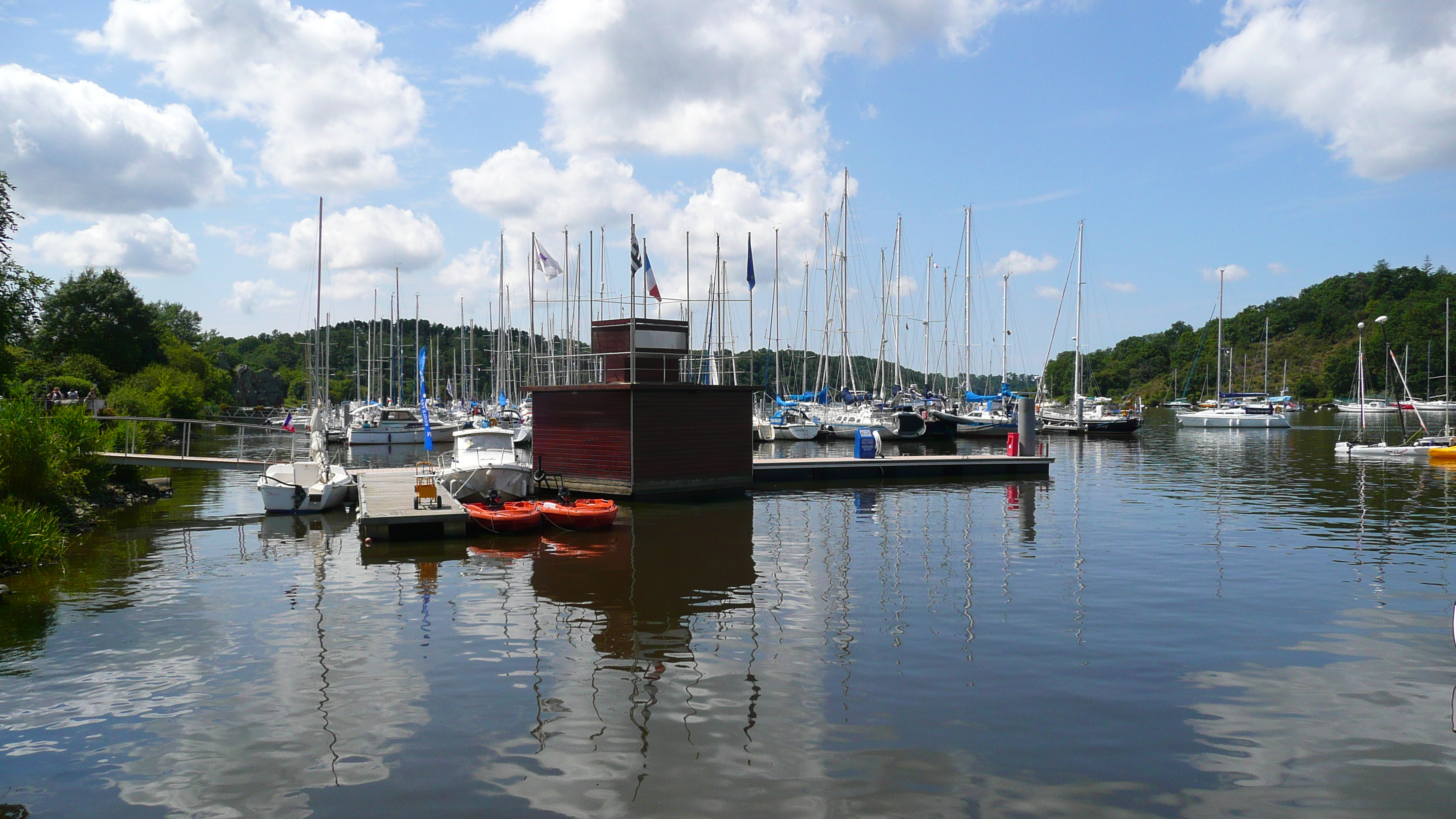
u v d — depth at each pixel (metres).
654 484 28.56
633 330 28.20
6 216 27.98
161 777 8.45
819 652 12.24
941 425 68.50
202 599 15.67
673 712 10.00
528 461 30.31
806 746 9.04
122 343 78.44
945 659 11.92
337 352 141.25
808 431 65.94
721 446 30.36
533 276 56.91
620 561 19.09
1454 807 7.72
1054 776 8.35
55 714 10.10
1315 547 20.50
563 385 29.56
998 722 9.70
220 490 33.94
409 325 140.25
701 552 20.16
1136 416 76.31
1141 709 10.07
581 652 12.30
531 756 8.84
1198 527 23.53
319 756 8.90
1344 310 168.75
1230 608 14.71
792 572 17.84
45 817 7.69
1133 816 7.55
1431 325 135.25
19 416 23.56
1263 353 167.38
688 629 13.51
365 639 13.03
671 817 7.57
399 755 8.89
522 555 19.83
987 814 7.59
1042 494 31.44
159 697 10.62
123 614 14.58
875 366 78.88
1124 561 18.80
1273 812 7.64
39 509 22.16
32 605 15.27
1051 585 16.53
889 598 15.53
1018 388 104.56
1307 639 12.88
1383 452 48.62
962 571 17.81
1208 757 8.78
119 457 29.42
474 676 11.28
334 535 23.06
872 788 8.10
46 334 73.62
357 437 63.25
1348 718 9.80
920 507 28.05
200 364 93.56
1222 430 83.44
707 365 42.62
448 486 27.31
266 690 10.82
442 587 16.58
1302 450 55.06
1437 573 17.55
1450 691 10.66
